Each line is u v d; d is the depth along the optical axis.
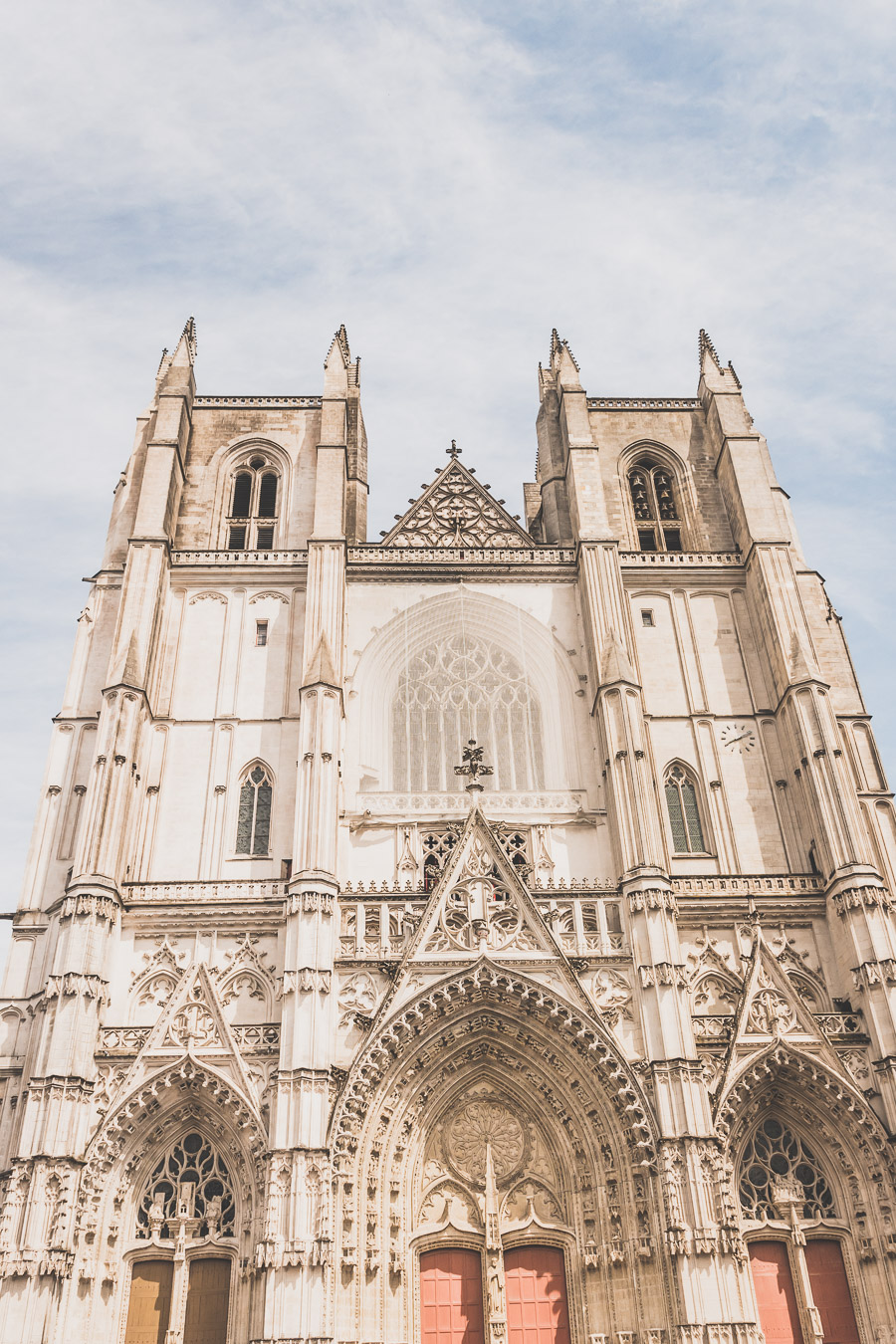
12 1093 45.16
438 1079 46.16
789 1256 42.75
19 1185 40.06
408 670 59.38
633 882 47.94
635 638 60.31
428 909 47.41
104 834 48.09
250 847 52.75
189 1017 45.22
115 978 46.88
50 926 49.34
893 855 54.38
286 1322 37.78
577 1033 44.66
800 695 54.94
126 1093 43.06
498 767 56.75
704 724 57.72
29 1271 38.34
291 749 55.31
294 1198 39.84
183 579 60.62
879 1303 41.47
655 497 67.81
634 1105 42.88
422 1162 45.06
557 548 62.94
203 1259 41.94
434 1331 41.97
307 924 45.84
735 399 68.94
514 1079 46.47
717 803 55.09
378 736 56.84
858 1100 44.09
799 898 50.34
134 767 51.66
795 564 65.00
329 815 49.22
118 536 63.16
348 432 72.75
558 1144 45.06
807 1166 44.91
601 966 46.72
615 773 51.41
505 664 59.94
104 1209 41.88
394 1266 41.81
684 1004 45.00
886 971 46.22
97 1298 40.31
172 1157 44.06
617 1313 40.94
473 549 62.97
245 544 64.44
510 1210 44.31
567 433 65.19
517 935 47.12
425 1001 45.16
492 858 49.16
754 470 64.88
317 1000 44.00
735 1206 41.59
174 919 48.16
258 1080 43.84
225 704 56.72
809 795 52.72
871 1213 42.81
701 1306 38.72
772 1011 46.06
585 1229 42.97
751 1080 44.44
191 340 70.00
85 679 57.06
